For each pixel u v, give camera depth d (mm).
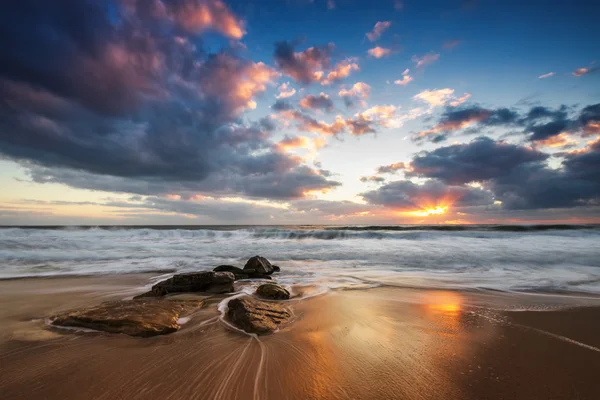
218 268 10352
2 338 4469
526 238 19594
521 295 7336
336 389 3121
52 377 3357
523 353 4020
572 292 7637
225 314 5828
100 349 4109
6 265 11711
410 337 4609
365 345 4305
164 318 5145
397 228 38406
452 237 20891
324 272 10672
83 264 11992
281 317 5445
